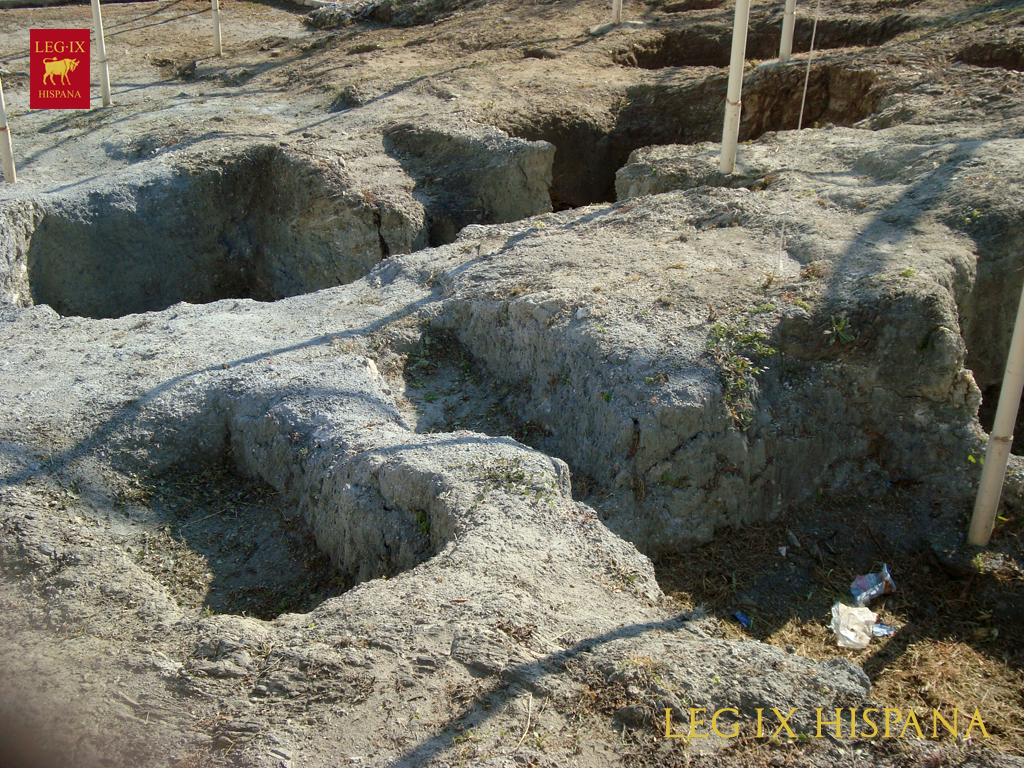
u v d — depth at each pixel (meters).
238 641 4.03
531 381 6.95
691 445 5.78
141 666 3.92
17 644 4.20
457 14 19.42
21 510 5.33
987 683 4.87
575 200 13.38
